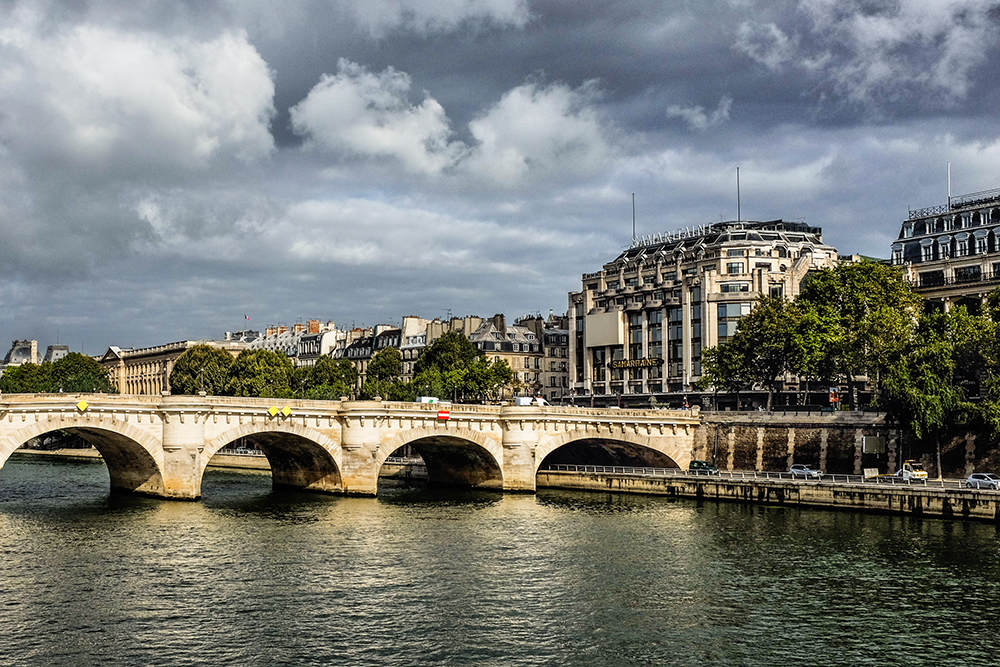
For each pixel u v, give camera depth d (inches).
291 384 6702.8
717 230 6299.2
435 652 1796.3
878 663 1753.2
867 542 2721.5
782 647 1834.4
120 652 1780.3
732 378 4685.0
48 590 2186.3
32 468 5182.1
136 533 2861.7
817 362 4158.5
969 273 4709.6
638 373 6230.3
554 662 1752.0
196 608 2055.9
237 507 3427.7
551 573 2384.4
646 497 3801.7
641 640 1868.8
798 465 3799.2
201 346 6697.8
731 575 2358.5
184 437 3501.5
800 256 5841.5
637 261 6407.5
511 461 3981.3
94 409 3344.0
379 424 3784.5
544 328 7755.9
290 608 2062.0
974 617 2007.9
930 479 3491.6
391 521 3142.2
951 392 3366.1
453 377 5792.3
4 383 7672.2
